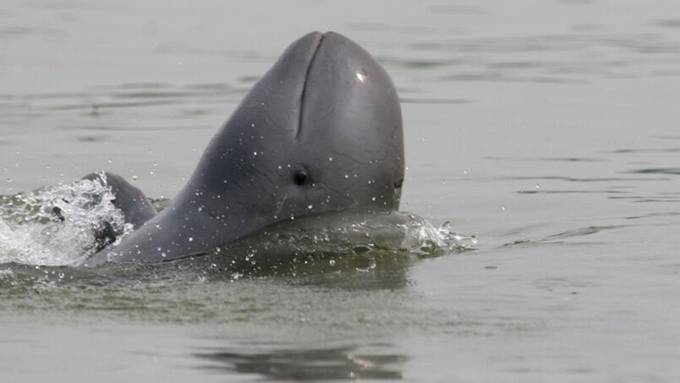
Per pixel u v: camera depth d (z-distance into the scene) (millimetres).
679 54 71062
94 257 31688
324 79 31719
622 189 42531
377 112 31688
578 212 38625
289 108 31609
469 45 74438
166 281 29188
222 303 27312
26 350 24469
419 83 64188
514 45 74500
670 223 35438
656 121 55406
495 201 40875
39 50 72812
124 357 23969
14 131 53344
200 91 62094
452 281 28844
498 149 50219
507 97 60812
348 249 30938
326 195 31438
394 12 86125
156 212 35375
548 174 45531
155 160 48094
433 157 48875
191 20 83562
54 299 27812
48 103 59375
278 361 23484
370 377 22703
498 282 28703
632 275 29078
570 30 79312
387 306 26891
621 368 23203
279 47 74000
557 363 23438
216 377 22750
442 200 41156
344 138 31391
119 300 27719
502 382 22578
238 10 87125
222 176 31781
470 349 24203
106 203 34969
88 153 49156
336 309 26703
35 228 35125
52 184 44188
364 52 32344
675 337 24734
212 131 53406
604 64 68562
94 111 57625
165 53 72188
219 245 31203
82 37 77000
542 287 28203
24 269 30141
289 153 31391
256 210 31469
